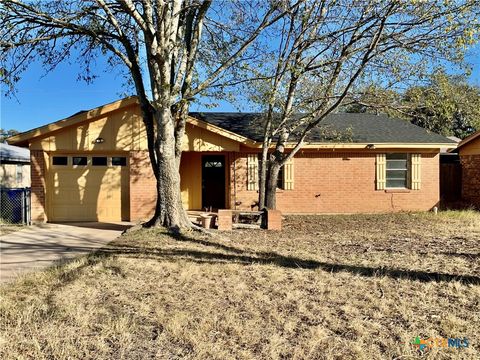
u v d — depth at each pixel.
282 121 11.09
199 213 12.70
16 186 21.11
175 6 9.04
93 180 12.55
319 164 14.36
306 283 5.44
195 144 12.61
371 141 14.05
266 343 3.61
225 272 5.91
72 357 3.33
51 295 4.87
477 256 7.16
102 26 10.13
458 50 9.00
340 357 3.36
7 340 3.61
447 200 17.83
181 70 9.62
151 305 4.54
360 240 9.01
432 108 10.39
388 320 4.18
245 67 8.97
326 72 10.85
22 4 8.10
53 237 9.48
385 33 9.66
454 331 3.87
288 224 11.80
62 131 12.01
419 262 6.68
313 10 9.95
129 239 8.71
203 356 3.36
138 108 12.20
